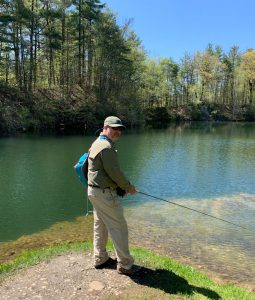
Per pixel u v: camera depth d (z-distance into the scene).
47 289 4.79
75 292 4.70
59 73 55.53
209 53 96.38
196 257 8.26
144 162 22.72
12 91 44.03
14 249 8.54
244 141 37.94
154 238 9.48
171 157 25.17
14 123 38.84
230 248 8.91
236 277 7.24
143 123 62.22
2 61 44.66
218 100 96.00
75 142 32.03
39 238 9.42
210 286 5.38
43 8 47.25
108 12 56.91
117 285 4.88
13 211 12.04
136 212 12.00
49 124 43.81
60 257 5.82
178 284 5.07
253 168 21.66
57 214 11.77
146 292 4.73
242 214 12.26
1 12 42.25
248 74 94.44
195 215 11.85
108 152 4.69
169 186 16.52
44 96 47.12
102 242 5.29
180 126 64.31
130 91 60.09
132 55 61.84
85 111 47.88
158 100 82.31
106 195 4.84
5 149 26.30
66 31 54.88
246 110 91.94
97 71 55.53
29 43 46.34
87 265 5.45
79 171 5.11
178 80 87.81
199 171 20.27
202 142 36.03
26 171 18.58
